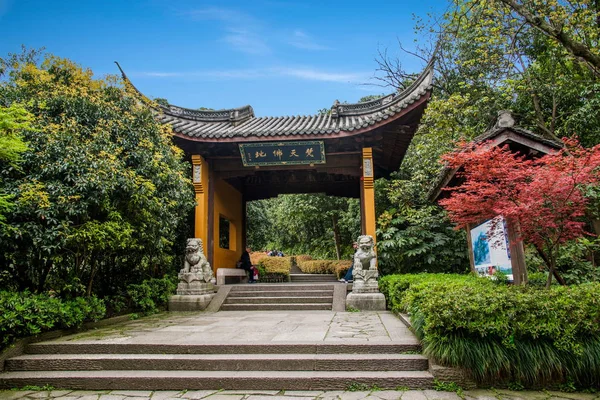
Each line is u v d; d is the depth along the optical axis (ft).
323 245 79.97
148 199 25.70
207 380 14.21
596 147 15.70
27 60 30.12
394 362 14.75
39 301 19.43
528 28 37.99
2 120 17.89
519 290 15.24
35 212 19.77
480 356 13.33
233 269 43.65
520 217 16.70
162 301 31.50
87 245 22.50
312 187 52.11
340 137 34.91
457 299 14.05
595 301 13.66
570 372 13.28
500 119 19.42
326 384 13.83
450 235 38.91
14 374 15.51
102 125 25.18
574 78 35.29
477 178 18.34
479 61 39.32
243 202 51.98
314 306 31.32
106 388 14.56
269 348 16.22
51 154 21.52
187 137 35.24
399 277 29.78
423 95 32.12
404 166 46.68
